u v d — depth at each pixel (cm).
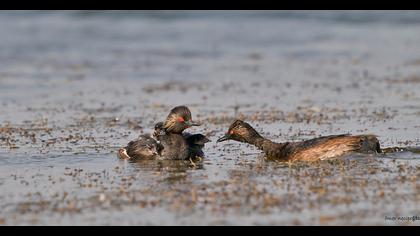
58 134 2903
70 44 5403
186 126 2508
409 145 2598
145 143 2498
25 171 2314
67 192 2055
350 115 3206
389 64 4706
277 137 2805
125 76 4431
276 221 1788
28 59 4934
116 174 2270
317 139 2445
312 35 5841
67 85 4131
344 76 4334
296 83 4138
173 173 2281
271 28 6075
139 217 1836
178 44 5519
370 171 2209
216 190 2044
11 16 6209
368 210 1852
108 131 2966
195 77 4397
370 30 5984
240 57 5106
